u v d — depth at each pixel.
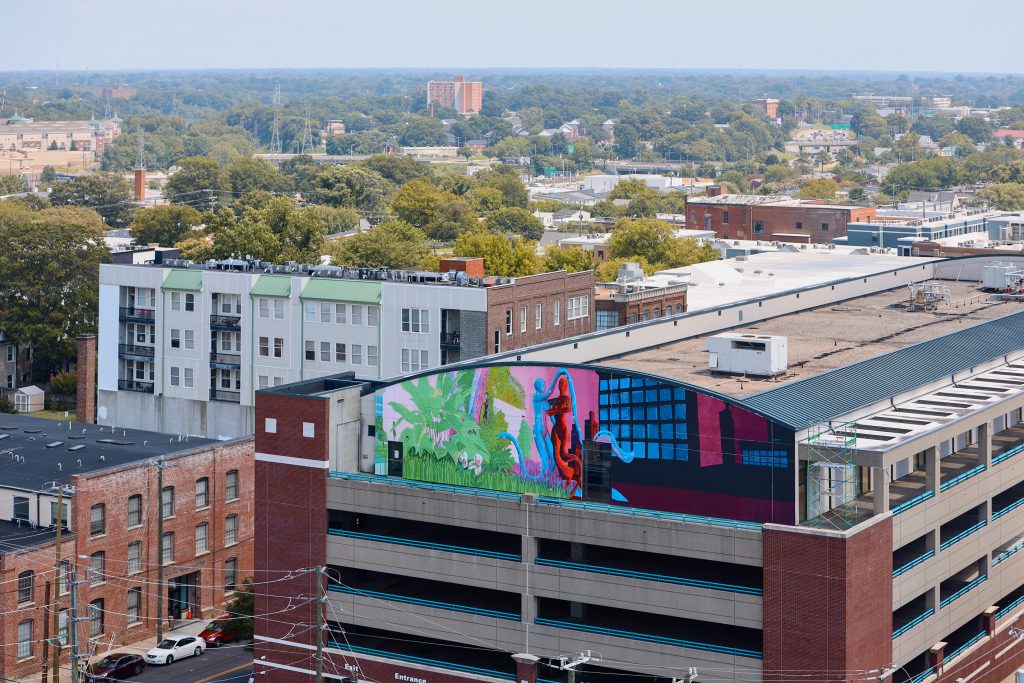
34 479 116.81
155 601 119.06
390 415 93.19
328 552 92.31
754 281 186.50
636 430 84.62
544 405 87.50
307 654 93.38
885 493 80.38
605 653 83.12
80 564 112.62
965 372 105.38
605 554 86.75
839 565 75.75
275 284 155.12
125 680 108.69
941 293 133.75
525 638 85.75
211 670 111.19
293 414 92.94
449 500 87.56
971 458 95.50
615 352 107.25
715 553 79.50
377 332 150.75
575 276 162.12
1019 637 99.75
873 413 92.19
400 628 90.06
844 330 119.44
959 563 90.44
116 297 163.88
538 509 84.62
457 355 147.62
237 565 127.12
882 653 79.94
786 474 80.19
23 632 108.19
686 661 80.81
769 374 96.44
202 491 123.38
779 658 77.81
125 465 116.44
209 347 159.25
